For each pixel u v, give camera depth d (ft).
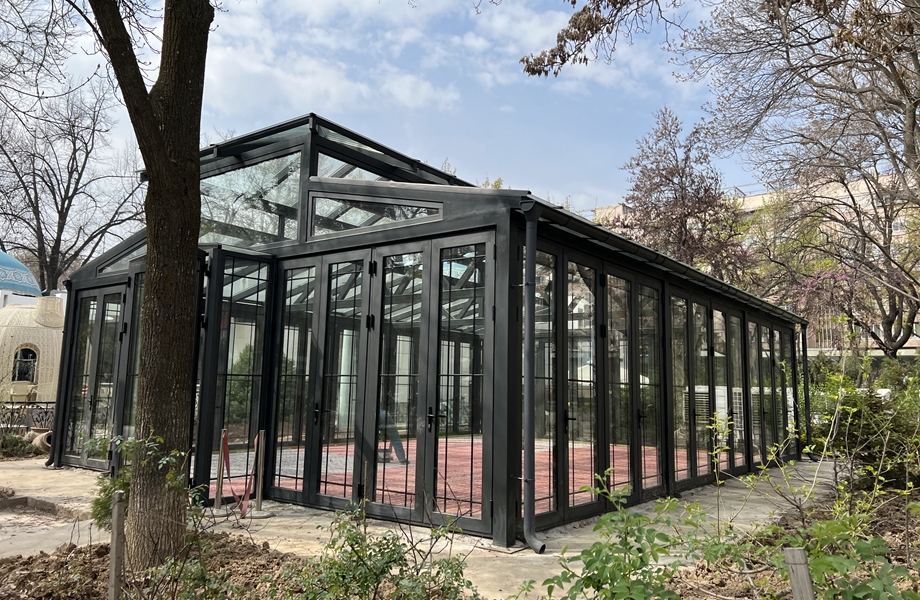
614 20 31.37
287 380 26.73
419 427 21.81
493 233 20.76
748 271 76.79
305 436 25.45
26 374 63.77
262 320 27.30
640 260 27.76
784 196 63.62
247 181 30.32
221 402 25.46
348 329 24.90
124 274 32.53
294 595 11.50
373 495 22.84
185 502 14.97
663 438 28.53
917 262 68.49
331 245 25.85
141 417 15.48
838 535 9.93
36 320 57.88
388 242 23.93
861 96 47.70
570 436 22.38
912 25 31.48
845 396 19.01
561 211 20.47
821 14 35.40
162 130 15.93
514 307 20.30
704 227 74.43
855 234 58.49
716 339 34.99
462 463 20.52
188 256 16.20
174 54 16.29
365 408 23.57
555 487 21.54
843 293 61.57
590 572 9.73
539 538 20.07
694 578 15.14
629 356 26.53
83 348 34.58
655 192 77.10
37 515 24.13
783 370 44.96
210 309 25.27
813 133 53.31
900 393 27.55
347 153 30.35
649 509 25.22
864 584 8.21
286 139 29.19
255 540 19.12
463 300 21.31
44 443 39.58
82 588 13.47
